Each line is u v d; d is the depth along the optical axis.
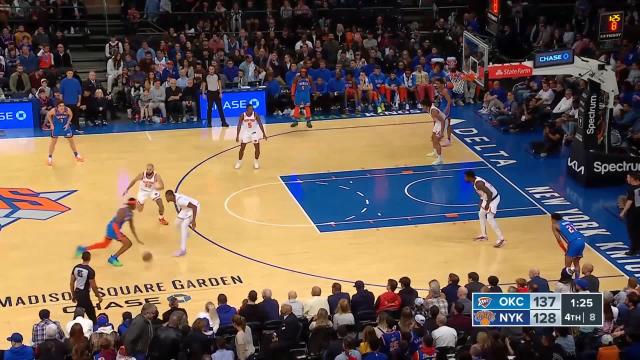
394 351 15.95
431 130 31.45
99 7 36.94
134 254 22.56
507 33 36.84
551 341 15.66
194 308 20.09
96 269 21.80
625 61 34.19
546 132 29.05
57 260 22.20
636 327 17.06
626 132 29.47
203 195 25.94
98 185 26.47
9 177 26.95
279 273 21.78
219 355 15.55
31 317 19.70
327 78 33.28
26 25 35.03
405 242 23.42
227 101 32.56
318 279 21.50
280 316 17.61
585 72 25.69
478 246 23.23
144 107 31.73
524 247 23.19
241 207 25.25
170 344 16.19
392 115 33.00
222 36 35.09
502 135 30.89
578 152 26.92
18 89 31.69
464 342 17.03
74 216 24.52
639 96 31.16
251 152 29.27
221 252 22.75
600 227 24.36
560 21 38.28
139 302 20.36
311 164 28.33
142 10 37.06
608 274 21.84
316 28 35.91
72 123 31.23
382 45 35.62
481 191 23.06
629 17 36.75
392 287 18.47
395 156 29.08
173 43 33.81
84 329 17.14
